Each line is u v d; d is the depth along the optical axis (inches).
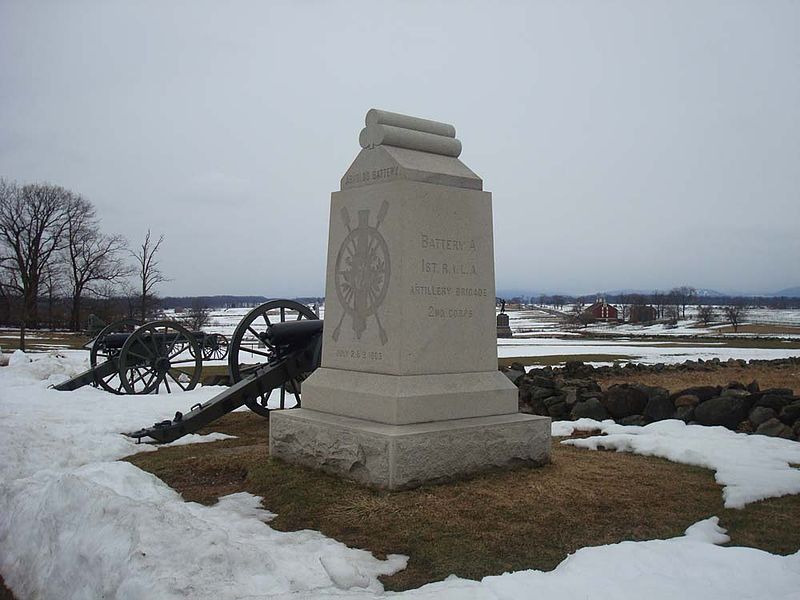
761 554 185.9
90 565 191.2
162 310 2962.6
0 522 247.1
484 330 306.7
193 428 413.1
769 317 4436.5
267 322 461.1
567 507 239.6
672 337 1991.9
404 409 273.1
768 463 290.2
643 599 159.3
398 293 282.0
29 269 2324.1
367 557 199.8
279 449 309.1
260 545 204.4
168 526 194.2
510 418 295.3
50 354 1068.5
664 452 315.6
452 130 323.9
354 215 308.0
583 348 1406.3
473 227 306.0
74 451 351.3
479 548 205.9
